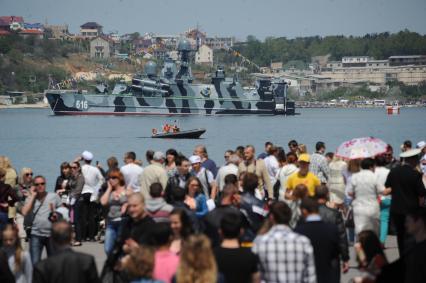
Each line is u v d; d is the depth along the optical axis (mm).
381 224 73125
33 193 62062
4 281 46906
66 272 43562
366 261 44250
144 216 50312
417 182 61688
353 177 65062
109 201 60156
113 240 60031
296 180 63188
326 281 48344
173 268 43125
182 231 47469
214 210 52219
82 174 79375
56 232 44031
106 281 50562
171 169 77188
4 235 50875
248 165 75188
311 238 48281
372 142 69938
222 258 41906
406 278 41594
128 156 75312
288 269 42375
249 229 53219
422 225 43219
